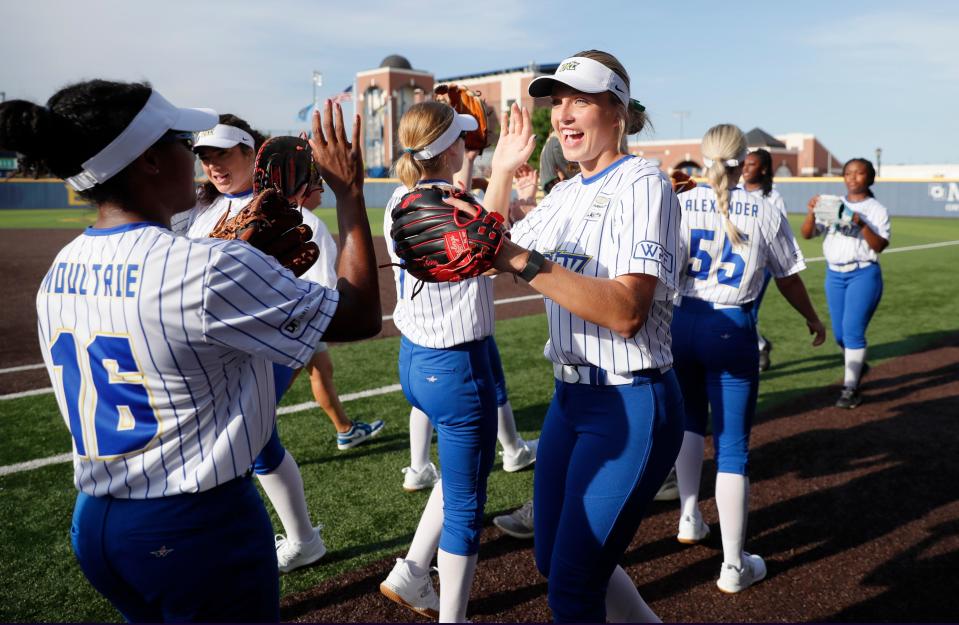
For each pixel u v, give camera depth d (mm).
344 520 3420
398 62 51000
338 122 1441
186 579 1432
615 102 1941
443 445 2549
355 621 2656
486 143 2801
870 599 2789
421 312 2494
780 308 8914
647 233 1751
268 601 1559
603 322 1652
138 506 1408
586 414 1951
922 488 3785
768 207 2984
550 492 2061
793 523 3428
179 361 1343
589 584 1916
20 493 3650
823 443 4457
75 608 2691
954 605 2740
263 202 1495
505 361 6348
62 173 1347
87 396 1402
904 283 10797
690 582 2928
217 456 1430
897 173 51719
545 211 2125
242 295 1336
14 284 10242
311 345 1418
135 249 1340
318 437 4508
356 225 1498
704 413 3146
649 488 1916
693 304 2914
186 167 1467
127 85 1354
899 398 5383
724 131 2898
